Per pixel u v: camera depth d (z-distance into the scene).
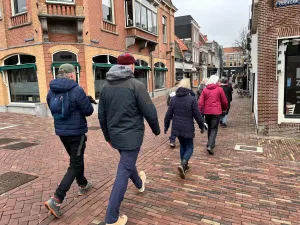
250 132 7.36
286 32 6.12
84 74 11.02
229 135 7.05
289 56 6.30
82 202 3.25
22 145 6.07
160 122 9.45
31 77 11.23
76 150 3.06
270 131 6.72
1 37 11.56
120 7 13.56
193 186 3.74
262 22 6.35
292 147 5.71
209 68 46.06
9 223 2.77
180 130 4.01
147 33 16.28
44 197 3.36
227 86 8.11
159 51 19.67
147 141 6.51
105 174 4.21
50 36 10.50
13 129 8.15
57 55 10.55
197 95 8.16
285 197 3.38
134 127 2.65
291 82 6.40
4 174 4.17
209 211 3.05
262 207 3.13
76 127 2.98
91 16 11.22
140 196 3.42
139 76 16.77
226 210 3.07
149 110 2.62
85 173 4.26
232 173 4.23
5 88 12.16
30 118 10.28
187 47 30.64
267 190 3.59
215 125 5.26
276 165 4.59
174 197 3.40
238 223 2.80
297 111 6.50
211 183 3.84
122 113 2.60
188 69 29.66
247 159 4.93
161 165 4.67
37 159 4.98
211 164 4.67
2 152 5.46
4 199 3.29
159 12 19.27
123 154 2.69
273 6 6.20
